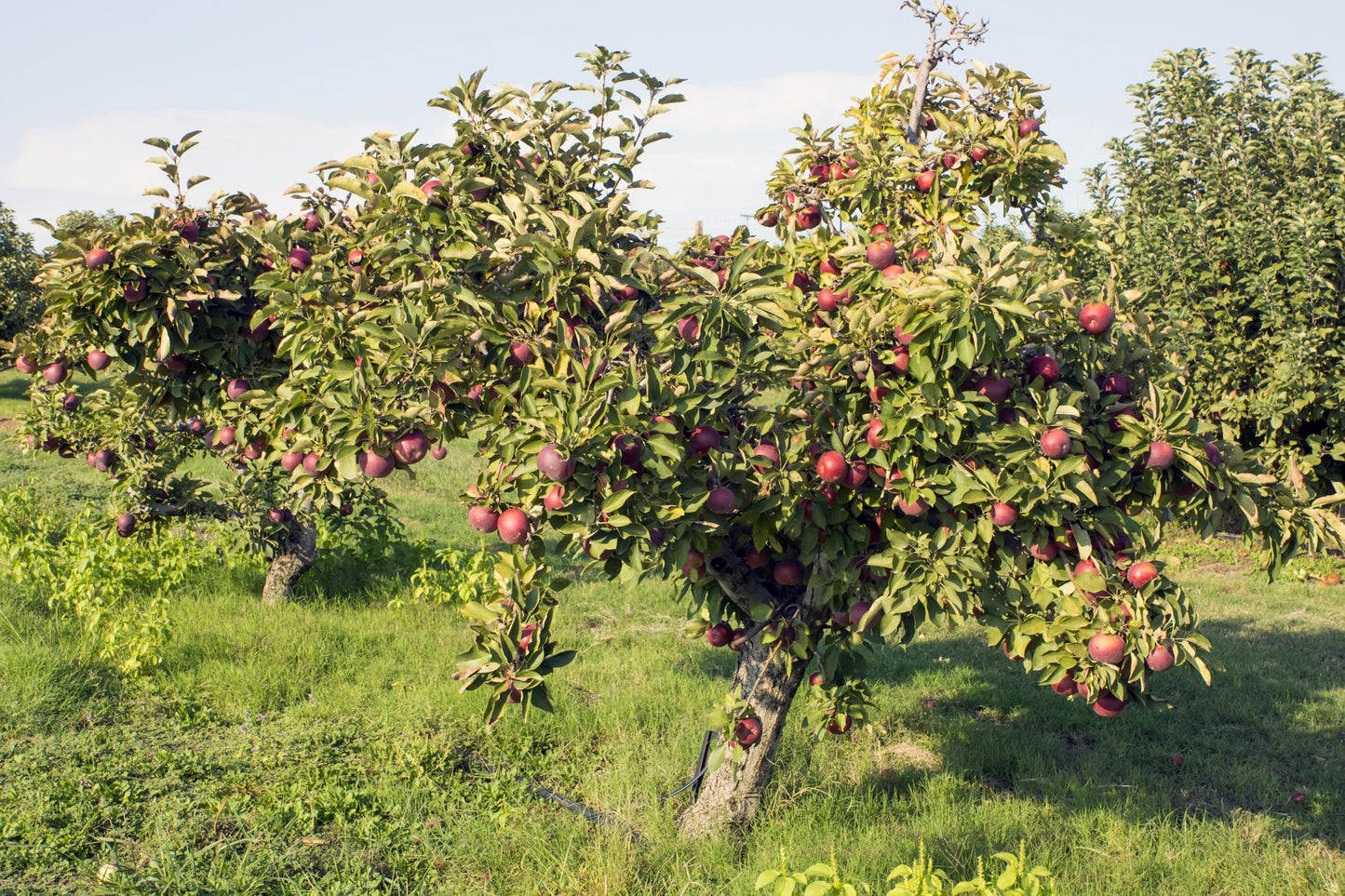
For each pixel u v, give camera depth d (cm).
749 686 607
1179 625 436
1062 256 601
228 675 817
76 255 482
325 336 421
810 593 567
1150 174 1627
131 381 536
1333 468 1450
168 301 481
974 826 609
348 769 670
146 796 612
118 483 892
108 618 884
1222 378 1419
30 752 657
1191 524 473
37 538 1069
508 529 380
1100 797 671
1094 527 442
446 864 568
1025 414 446
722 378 427
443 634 971
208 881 516
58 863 530
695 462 431
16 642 830
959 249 474
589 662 930
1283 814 661
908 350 433
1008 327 413
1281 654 1002
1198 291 1477
